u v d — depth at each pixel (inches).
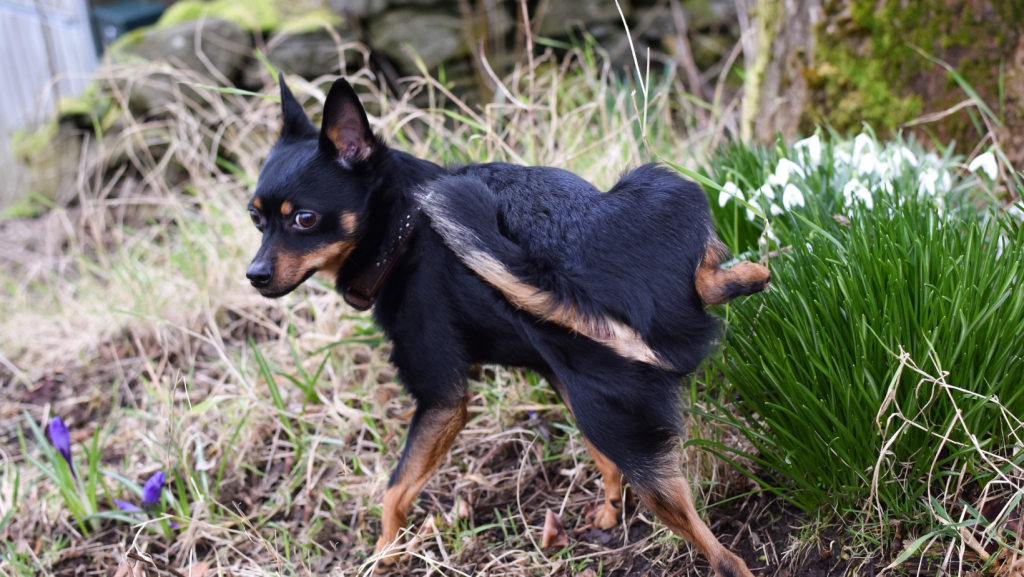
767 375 89.0
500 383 131.1
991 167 111.3
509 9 259.0
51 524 127.9
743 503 100.2
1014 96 138.1
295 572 111.1
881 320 86.1
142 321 170.9
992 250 87.7
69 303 193.3
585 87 203.8
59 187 256.7
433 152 173.9
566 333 81.5
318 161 95.3
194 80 234.4
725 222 120.2
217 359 161.9
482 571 102.2
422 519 116.1
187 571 113.5
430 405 98.8
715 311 101.3
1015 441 87.4
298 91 201.3
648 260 81.4
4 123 279.3
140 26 285.0
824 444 88.7
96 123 211.8
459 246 78.8
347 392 141.4
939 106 148.4
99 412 155.6
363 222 96.2
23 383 170.7
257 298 170.6
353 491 121.5
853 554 87.3
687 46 256.8
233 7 252.7
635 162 148.8
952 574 81.9
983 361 85.0
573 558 101.1
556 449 121.6
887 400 79.7
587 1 260.2
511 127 160.9
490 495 118.3
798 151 128.3
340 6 251.0
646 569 97.7
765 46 173.3
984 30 140.5
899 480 88.1
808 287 92.5
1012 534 81.4
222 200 197.3
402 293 95.7
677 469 84.6
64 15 277.1
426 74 159.9
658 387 82.7
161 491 123.6
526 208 86.8
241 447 135.3
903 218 93.3
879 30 152.4
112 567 120.1
